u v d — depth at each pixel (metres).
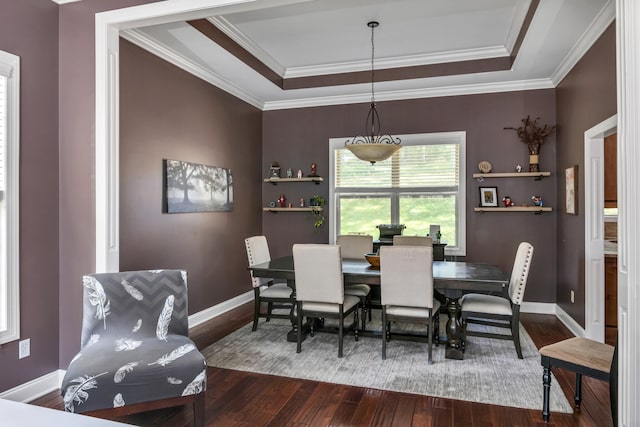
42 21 2.84
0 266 2.59
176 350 2.40
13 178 2.63
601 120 3.43
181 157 4.30
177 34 3.67
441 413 2.57
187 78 4.39
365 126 5.70
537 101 5.04
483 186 5.22
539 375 3.13
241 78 4.93
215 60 4.32
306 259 3.50
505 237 5.18
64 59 2.94
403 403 2.70
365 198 5.74
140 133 3.73
